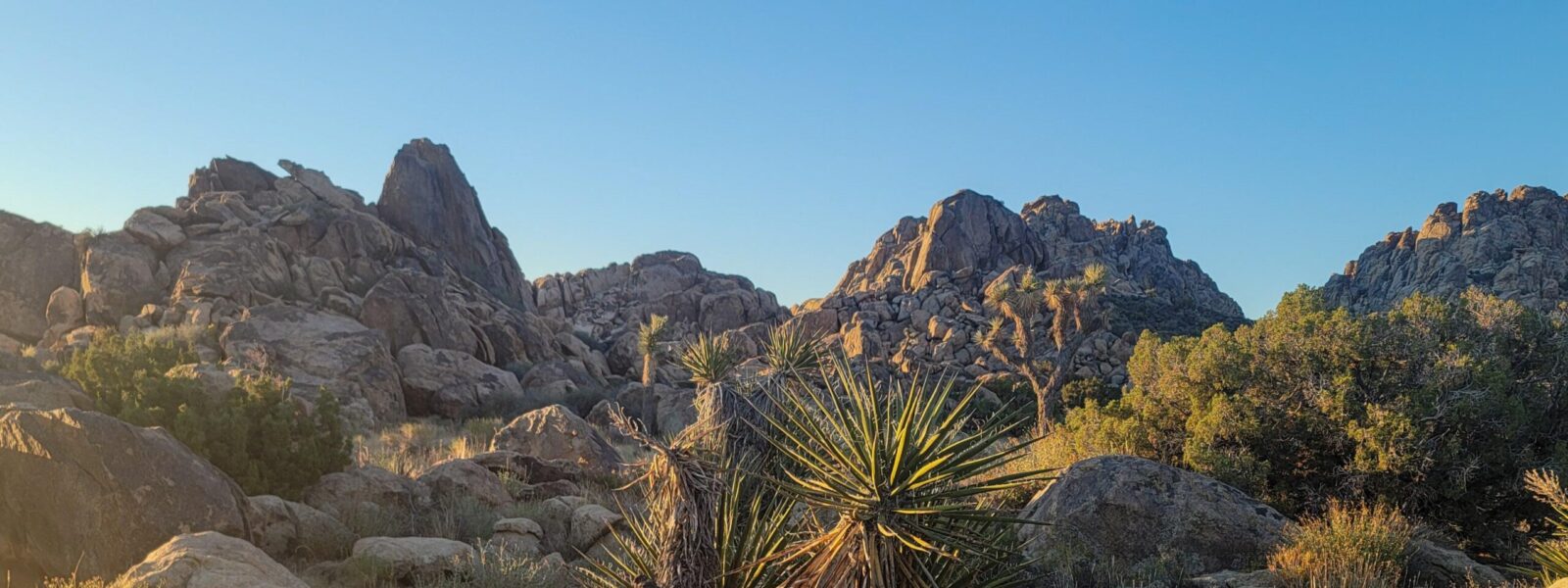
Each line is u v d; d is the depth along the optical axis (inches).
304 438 459.5
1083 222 4933.6
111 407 493.4
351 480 456.4
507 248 3410.4
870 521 198.2
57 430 307.3
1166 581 397.7
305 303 1884.8
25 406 406.0
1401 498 535.8
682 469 219.0
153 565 247.9
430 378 1577.3
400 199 2960.1
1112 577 400.2
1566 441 595.5
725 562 227.1
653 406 1593.3
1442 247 4630.9
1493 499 545.6
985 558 214.8
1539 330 636.7
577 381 2055.9
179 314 1676.9
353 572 336.8
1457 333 629.3
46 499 300.7
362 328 1519.4
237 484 376.5
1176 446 642.2
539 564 370.9
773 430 288.4
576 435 724.0
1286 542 417.4
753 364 399.5
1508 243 4338.1
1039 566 391.2
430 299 1907.0
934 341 2400.3
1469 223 4667.8
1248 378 619.8
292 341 1411.2
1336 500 538.3
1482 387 554.6
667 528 219.0
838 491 201.5
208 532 270.7
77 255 1868.8
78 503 301.0
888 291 2849.4
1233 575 390.9
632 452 906.1
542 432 725.3
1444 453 528.4
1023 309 1445.6
